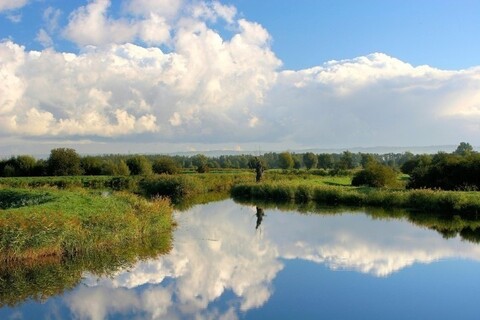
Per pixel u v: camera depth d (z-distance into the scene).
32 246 21.19
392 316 16.02
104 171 77.19
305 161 138.50
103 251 24.27
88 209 27.34
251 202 51.72
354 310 16.59
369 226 34.88
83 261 22.84
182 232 32.19
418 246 27.45
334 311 16.50
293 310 16.59
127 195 34.94
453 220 37.50
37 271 20.84
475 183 51.53
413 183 56.31
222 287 19.36
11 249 20.59
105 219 25.02
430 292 18.64
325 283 19.91
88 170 78.56
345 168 104.56
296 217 39.97
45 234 21.61
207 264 23.12
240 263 23.39
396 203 44.81
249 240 29.39
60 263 21.97
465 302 17.45
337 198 49.12
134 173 80.12
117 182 64.31
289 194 53.12
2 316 15.73
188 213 42.88
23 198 34.69
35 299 17.52
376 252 25.86
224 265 23.00
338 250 26.38
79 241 22.83
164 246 27.19
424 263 23.30
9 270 20.56
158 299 17.75
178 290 18.92
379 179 58.84
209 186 67.75
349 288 19.19
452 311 16.55
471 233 31.73
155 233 29.44
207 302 17.47
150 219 29.17
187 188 61.81
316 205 48.06
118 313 16.19
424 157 82.88
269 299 17.83
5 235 20.58
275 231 32.81
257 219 38.84
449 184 52.56
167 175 66.06
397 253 25.59
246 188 58.78
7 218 21.86
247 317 15.92
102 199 31.72
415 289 19.02
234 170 98.31
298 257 24.69
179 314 16.20
